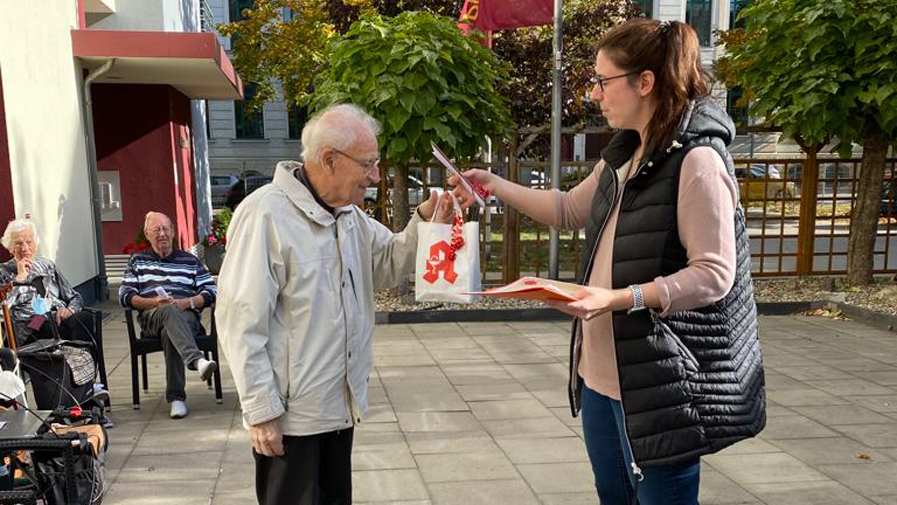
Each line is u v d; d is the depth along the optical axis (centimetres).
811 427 432
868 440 411
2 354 358
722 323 196
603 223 211
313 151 212
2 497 263
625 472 227
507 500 337
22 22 638
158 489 347
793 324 730
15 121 611
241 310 204
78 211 793
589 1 1113
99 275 861
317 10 1930
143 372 505
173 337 447
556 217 245
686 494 202
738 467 373
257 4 2134
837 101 719
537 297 181
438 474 366
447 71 704
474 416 454
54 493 277
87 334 450
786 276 926
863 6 696
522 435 421
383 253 242
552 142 807
